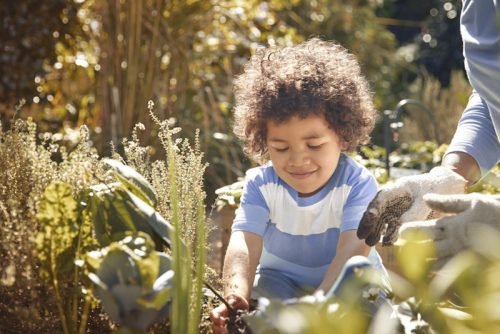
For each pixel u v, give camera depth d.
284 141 1.87
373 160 3.80
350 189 1.94
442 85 9.95
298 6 7.34
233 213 2.64
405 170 3.91
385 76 8.51
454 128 6.05
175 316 1.35
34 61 5.06
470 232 1.46
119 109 4.75
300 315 1.19
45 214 1.48
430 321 1.30
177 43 5.01
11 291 1.55
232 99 5.27
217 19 5.32
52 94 5.28
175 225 1.37
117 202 1.59
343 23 7.81
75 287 1.49
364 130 2.02
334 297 1.26
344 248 1.87
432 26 10.06
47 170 1.71
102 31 4.87
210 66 5.59
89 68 5.29
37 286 1.56
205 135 4.87
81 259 1.51
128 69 4.81
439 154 4.17
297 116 1.84
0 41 4.98
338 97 1.88
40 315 1.57
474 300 1.15
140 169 1.89
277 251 2.01
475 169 2.02
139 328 1.39
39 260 1.54
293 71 1.91
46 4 5.04
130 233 1.52
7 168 1.69
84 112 5.25
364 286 1.44
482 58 1.95
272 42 5.52
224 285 1.83
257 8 5.61
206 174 4.74
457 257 1.33
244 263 1.91
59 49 5.37
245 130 1.99
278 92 1.87
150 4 4.88
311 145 1.86
